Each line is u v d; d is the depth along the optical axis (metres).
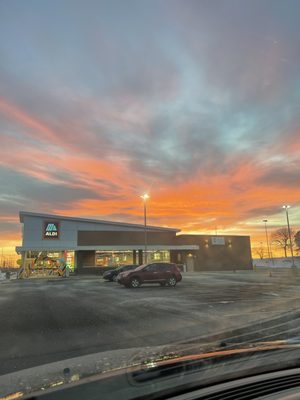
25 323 8.71
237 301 13.38
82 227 47.91
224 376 2.31
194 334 7.11
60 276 41.81
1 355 5.61
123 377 2.24
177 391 2.04
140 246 47.47
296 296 15.09
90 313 10.48
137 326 8.20
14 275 48.59
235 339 6.36
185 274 41.59
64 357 5.46
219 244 54.75
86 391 2.01
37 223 46.16
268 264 78.19
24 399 1.93
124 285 22.09
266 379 2.27
